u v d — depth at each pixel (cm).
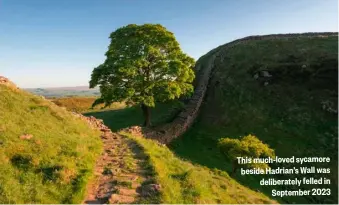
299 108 4544
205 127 4422
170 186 1370
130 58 3803
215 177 2205
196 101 5094
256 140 2850
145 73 3975
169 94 3697
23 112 2136
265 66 5634
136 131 3347
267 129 4247
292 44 6525
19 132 1731
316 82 4925
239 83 5469
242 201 1652
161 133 3622
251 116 4572
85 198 1234
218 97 5256
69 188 1273
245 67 5928
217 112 4831
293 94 4844
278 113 4550
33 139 1689
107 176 1500
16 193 1160
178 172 1703
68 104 6444
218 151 3622
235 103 4959
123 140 2442
